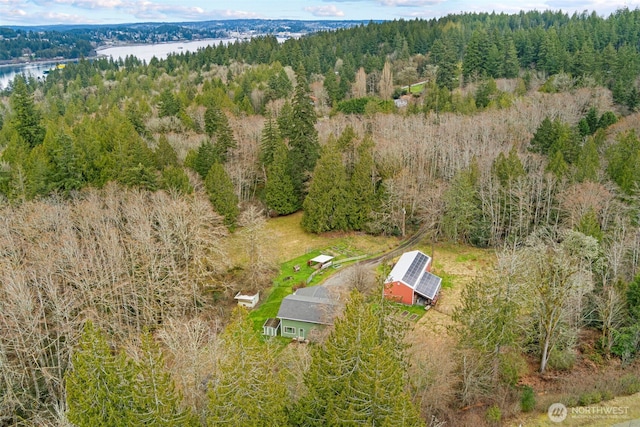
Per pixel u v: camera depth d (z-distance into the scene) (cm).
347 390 2409
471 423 3016
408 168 6338
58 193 5519
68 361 3597
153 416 2334
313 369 2538
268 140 6981
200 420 2653
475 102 8806
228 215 5966
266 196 6862
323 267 5491
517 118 7525
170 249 4372
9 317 3631
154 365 2378
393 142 6612
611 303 3634
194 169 6506
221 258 5141
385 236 6303
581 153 5975
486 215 5919
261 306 4797
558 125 6619
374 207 6294
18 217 4631
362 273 4700
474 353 3250
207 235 5078
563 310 3572
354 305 2486
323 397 2480
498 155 6147
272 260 5434
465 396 3200
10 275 3662
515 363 3438
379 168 6500
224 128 6969
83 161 5888
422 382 3080
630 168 5391
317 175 6244
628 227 4622
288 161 6900
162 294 4381
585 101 8244
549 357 3612
